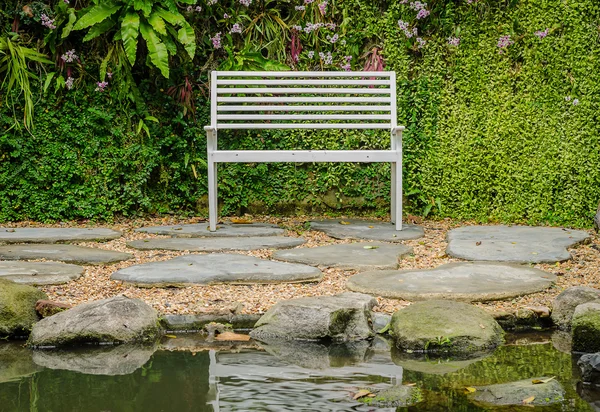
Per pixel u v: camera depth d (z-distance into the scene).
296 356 3.30
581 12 6.51
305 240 5.66
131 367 3.14
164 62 6.22
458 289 4.04
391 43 6.75
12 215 6.46
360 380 2.94
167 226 6.27
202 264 4.64
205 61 6.79
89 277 4.47
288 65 6.84
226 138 6.81
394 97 6.31
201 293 4.14
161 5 6.44
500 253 5.04
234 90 6.34
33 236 5.57
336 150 6.21
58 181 6.47
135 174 6.62
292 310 3.66
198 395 2.76
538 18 6.59
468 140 6.74
